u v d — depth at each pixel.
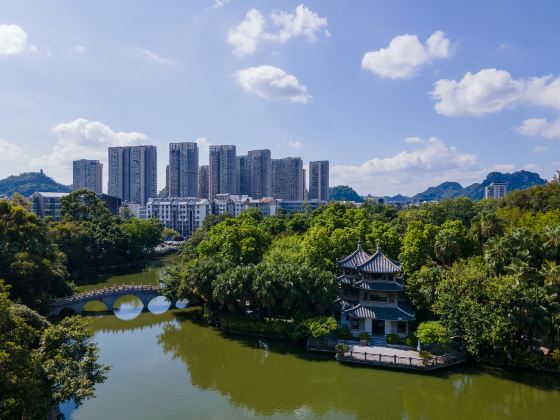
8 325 29.89
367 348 52.47
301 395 43.53
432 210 105.44
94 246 108.94
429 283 55.97
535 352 47.59
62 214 123.56
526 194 98.44
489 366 48.66
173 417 38.75
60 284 72.19
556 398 42.22
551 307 45.66
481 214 66.50
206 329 64.50
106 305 74.25
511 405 41.44
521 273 48.31
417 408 40.94
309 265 62.94
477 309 47.19
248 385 45.88
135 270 118.06
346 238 70.69
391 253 71.44
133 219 141.12
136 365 51.50
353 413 40.03
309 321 54.06
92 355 34.44
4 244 65.25
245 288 58.75
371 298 57.94
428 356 47.25
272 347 56.09
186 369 50.25
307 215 131.50
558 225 55.72
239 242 74.94
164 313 74.12
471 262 56.66
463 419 39.16
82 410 39.88
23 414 27.33
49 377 29.86
